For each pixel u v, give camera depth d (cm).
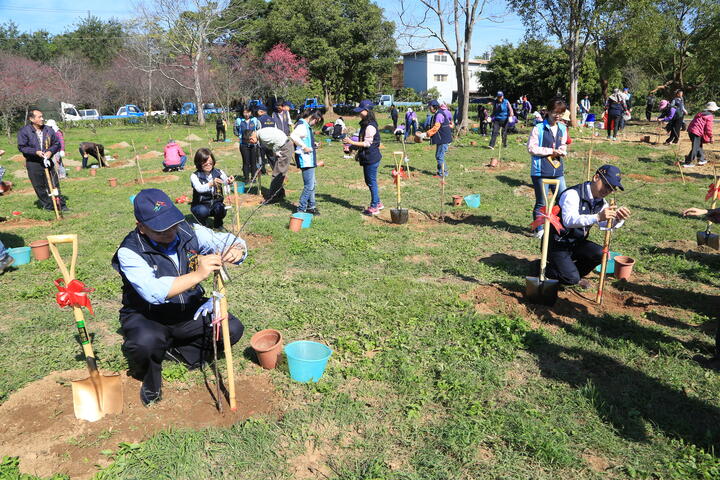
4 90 3114
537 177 702
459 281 569
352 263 627
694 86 3362
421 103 5519
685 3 2905
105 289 546
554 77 4681
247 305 505
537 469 286
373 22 4159
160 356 335
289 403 344
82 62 4553
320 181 1206
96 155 1652
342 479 277
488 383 368
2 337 441
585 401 342
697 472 279
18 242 734
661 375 376
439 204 953
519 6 2447
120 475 276
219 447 300
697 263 614
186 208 951
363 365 391
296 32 4188
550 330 450
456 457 295
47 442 305
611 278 574
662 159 1446
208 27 3956
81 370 389
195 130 3219
